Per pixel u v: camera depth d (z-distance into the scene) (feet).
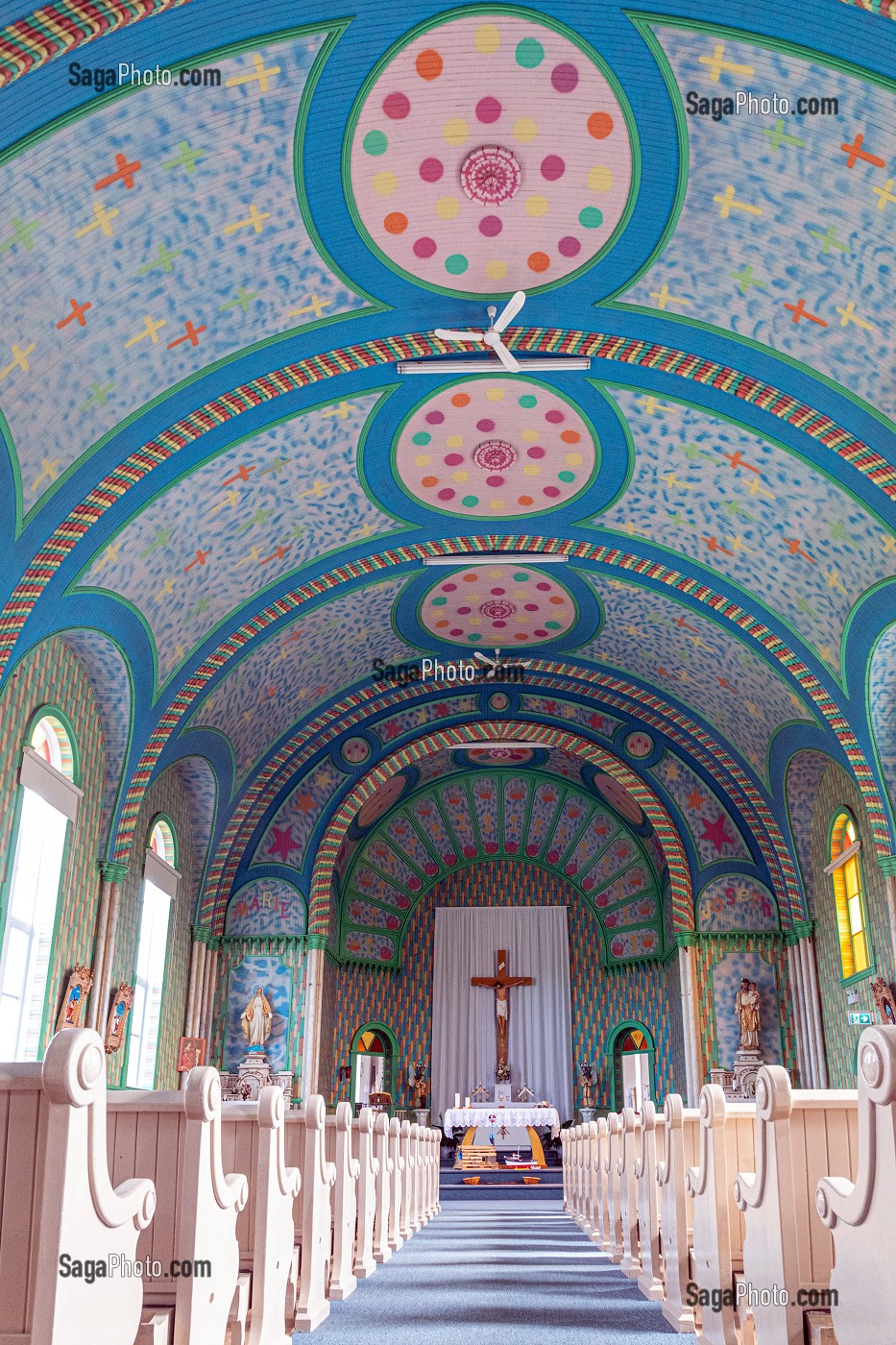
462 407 43.60
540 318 38.22
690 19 28.07
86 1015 46.93
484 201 33.76
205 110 29.17
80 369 34.09
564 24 28.58
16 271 30.30
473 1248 36.11
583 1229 42.60
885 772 48.16
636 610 58.08
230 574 49.08
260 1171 18.86
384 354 39.52
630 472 46.96
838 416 37.83
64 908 44.68
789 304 35.42
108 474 37.76
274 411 41.09
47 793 42.80
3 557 35.70
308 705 65.00
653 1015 80.38
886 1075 12.34
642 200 33.58
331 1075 73.61
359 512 49.73
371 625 60.08
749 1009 64.44
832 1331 15.03
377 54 29.09
